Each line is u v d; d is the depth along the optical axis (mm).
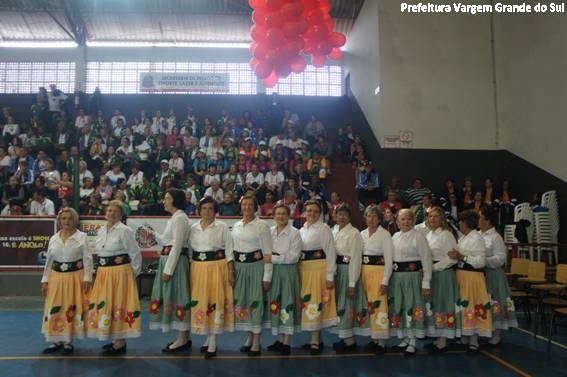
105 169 11734
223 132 13812
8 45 16828
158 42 17047
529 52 11500
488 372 4766
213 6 15281
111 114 15992
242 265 5250
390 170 12281
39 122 14062
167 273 5121
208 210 5277
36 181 10305
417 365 4969
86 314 5270
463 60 12656
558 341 6047
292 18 7695
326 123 16078
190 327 5227
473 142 12500
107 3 15133
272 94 15555
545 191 10961
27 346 5520
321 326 5266
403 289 5391
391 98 12461
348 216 5520
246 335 6152
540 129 11133
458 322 5488
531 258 9008
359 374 4645
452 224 6859
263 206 10016
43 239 8773
